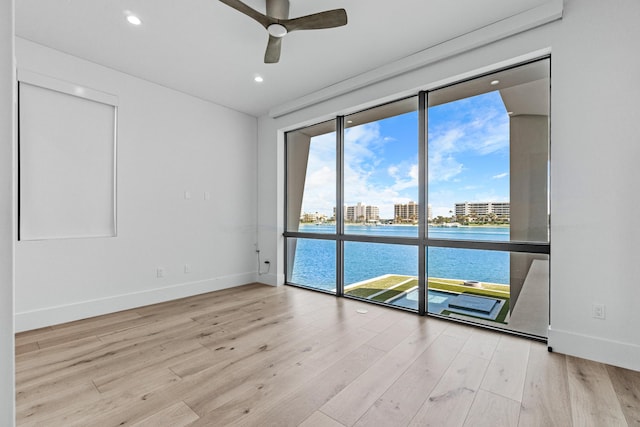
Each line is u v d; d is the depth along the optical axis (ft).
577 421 4.84
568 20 7.10
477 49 8.50
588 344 6.86
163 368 6.56
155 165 11.55
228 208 14.15
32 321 8.75
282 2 7.00
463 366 6.61
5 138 1.86
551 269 7.35
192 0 7.09
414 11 7.50
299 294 12.89
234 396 5.54
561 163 7.19
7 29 1.88
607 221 6.67
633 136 6.39
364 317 9.86
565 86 7.14
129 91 10.82
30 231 8.83
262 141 15.25
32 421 4.84
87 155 9.89
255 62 10.00
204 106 13.19
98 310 10.02
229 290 13.58
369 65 10.21
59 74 9.24
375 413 5.07
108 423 4.82
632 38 6.40
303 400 5.42
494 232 8.91
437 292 9.95
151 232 11.43
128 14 7.58
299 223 14.34
